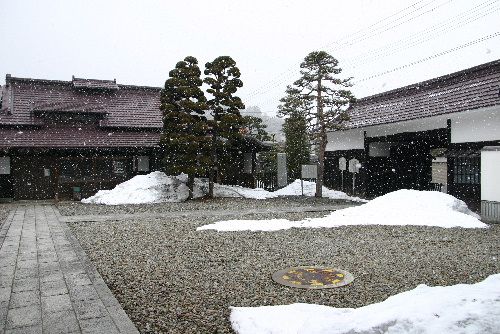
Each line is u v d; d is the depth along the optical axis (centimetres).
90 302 562
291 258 858
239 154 2870
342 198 2323
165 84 2206
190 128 2214
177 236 1118
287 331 452
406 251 924
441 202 1485
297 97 2205
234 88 2242
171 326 491
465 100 1709
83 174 2364
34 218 1502
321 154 2334
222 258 855
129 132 2581
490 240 1052
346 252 917
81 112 2472
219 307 558
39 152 2211
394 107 2219
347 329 370
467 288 424
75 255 870
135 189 2195
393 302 426
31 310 531
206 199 2209
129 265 795
